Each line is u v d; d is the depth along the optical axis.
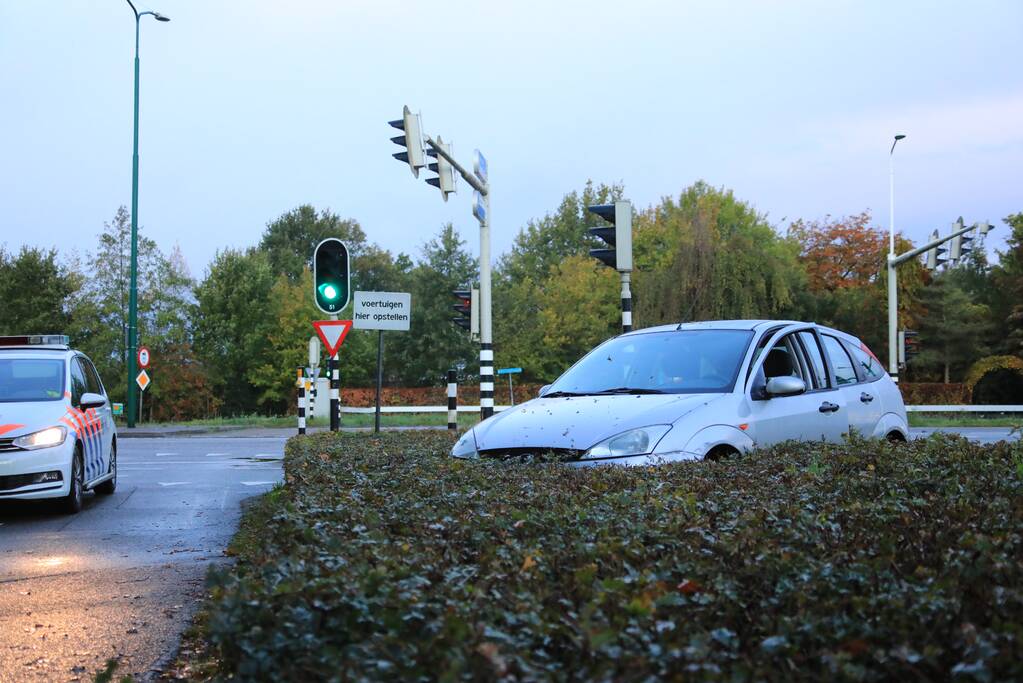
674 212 61.81
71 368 11.12
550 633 2.38
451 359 54.56
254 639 2.67
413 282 55.88
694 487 5.06
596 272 57.81
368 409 38.47
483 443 7.53
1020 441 7.30
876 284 55.38
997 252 57.03
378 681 2.22
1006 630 2.34
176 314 51.66
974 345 53.00
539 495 4.74
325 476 6.15
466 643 2.26
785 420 8.10
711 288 43.91
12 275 57.00
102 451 11.41
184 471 14.83
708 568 3.04
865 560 3.05
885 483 5.11
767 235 62.19
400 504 4.55
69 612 5.74
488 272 16.89
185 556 7.52
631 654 2.15
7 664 4.71
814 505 4.39
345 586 2.79
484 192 17.12
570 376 8.79
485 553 3.38
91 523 9.45
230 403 59.69
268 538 4.29
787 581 2.83
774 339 8.58
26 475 9.70
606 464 6.56
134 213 31.17
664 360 8.49
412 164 14.99
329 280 15.76
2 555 7.73
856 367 9.40
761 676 2.17
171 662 4.71
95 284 50.22
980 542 3.15
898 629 2.39
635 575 2.92
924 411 35.66
